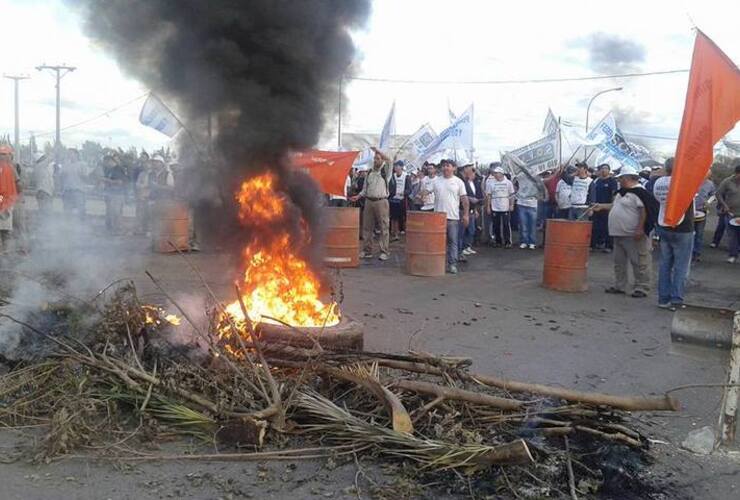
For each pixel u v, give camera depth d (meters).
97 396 4.19
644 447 3.97
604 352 6.38
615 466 3.69
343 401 4.24
